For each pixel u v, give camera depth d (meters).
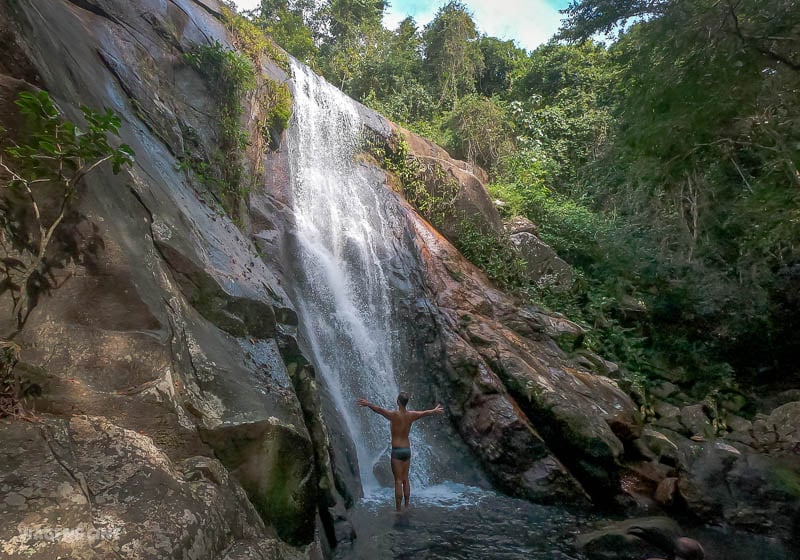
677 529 6.59
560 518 7.38
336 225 11.80
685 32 6.37
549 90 25.61
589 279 16.95
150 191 5.23
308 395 6.18
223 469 3.64
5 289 3.54
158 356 3.85
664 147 7.79
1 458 2.65
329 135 13.55
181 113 8.46
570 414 8.70
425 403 9.98
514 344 10.55
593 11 7.37
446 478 8.79
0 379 3.02
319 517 5.53
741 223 13.46
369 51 24.70
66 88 4.73
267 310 5.82
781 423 10.00
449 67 24.58
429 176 15.20
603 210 19.20
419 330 10.87
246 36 12.00
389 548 5.88
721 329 15.81
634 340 14.66
